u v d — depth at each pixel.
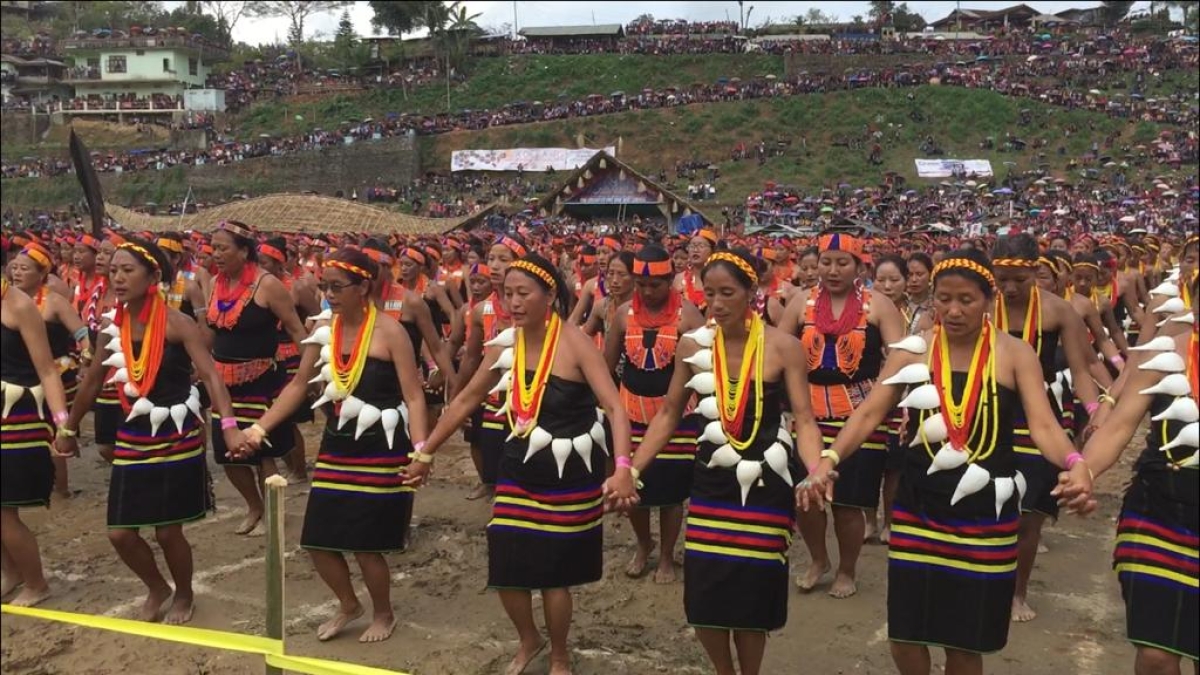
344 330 5.32
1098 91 67.00
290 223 31.12
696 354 4.39
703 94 67.62
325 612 5.97
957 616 3.86
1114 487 8.84
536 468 4.70
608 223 39.69
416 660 5.27
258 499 7.49
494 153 59.75
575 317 8.75
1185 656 3.56
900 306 7.54
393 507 5.29
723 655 4.43
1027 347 3.95
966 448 3.87
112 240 9.31
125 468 5.32
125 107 69.31
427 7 78.00
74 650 5.36
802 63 71.88
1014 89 66.19
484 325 7.25
